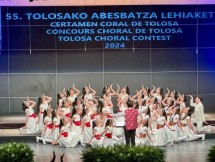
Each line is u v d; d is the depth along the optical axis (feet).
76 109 78.13
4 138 82.28
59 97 88.74
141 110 74.74
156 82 105.19
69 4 103.40
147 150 49.49
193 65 105.09
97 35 104.17
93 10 103.71
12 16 104.01
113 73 105.19
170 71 105.29
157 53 104.99
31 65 105.50
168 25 104.06
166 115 77.97
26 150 50.14
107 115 76.13
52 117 79.36
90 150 50.16
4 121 97.04
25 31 104.37
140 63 105.19
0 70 104.94
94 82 105.19
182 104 82.58
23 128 85.51
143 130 73.97
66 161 65.57
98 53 104.88
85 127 76.33
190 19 104.17
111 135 72.95
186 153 70.38
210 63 104.99
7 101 105.29
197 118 84.48
